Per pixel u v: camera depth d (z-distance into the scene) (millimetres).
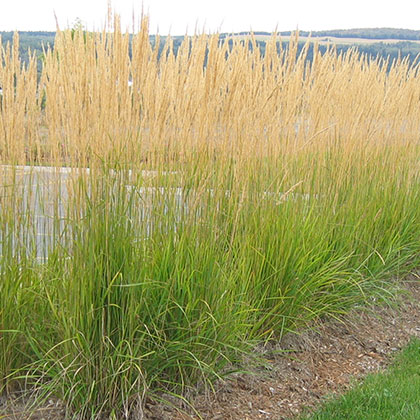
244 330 4473
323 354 5098
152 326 3746
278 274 4867
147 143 3779
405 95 7379
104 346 3533
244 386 4328
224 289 4113
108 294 3428
